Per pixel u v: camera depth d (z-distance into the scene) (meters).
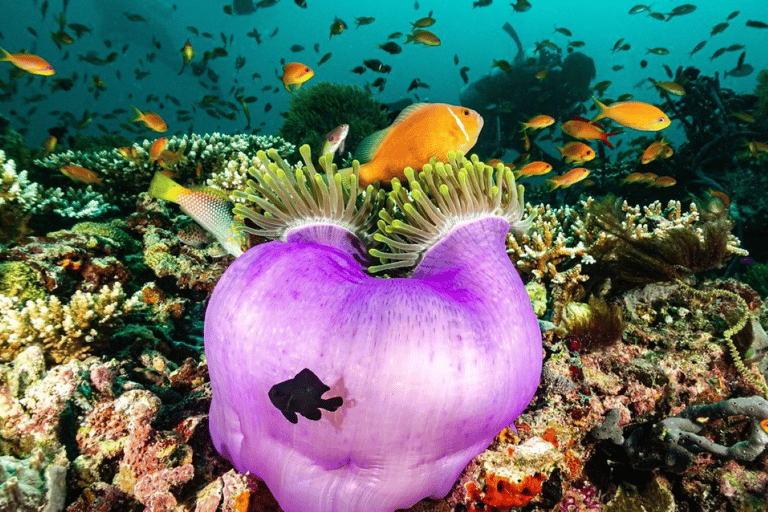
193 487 0.31
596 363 0.38
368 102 1.30
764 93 1.01
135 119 0.90
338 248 0.30
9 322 0.38
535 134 1.38
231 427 0.27
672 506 0.30
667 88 0.99
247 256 0.26
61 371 0.33
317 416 0.21
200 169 0.71
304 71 0.85
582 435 0.34
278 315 0.23
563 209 0.61
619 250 0.45
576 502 0.32
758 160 0.91
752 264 0.81
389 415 0.21
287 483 0.24
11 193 0.55
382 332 0.22
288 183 0.29
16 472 0.28
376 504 0.23
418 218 0.27
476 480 0.30
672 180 0.87
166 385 0.40
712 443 0.30
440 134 0.40
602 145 1.11
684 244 0.42
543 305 0.43
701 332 0.40
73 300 0.41
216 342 0.25
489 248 0.26
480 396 0.22
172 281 0.52
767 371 0.39
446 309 0.23
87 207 0.63
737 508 0.31
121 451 0.32
